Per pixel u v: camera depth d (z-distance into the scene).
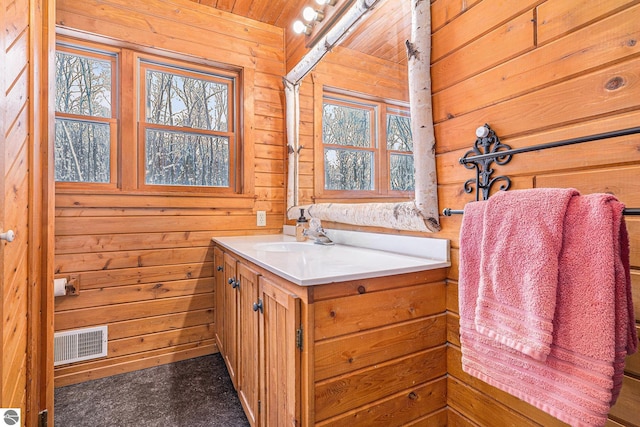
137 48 1.95
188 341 2.07
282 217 2.39
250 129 2.27
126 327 1.91
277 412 1.00
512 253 0.73
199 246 2.11
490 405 1.01
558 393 0.66
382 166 1.44
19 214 0.99
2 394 0.78
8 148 0.86
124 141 1.92
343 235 1.68
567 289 0.65
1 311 0.74
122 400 1.60
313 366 0.86
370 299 0.96
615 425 0.76
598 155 0.76
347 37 1.66
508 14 0.95
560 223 0.67
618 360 0.62
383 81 1.43
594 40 0.76
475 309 0.83
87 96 1.88
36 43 1.17
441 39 1.15
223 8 2.17
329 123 1.83
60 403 1.58
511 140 0.94
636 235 0.72
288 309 0.91
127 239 1.92
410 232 1.29
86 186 1.86
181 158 2.12
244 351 1.38
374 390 0.97
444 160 1.15
